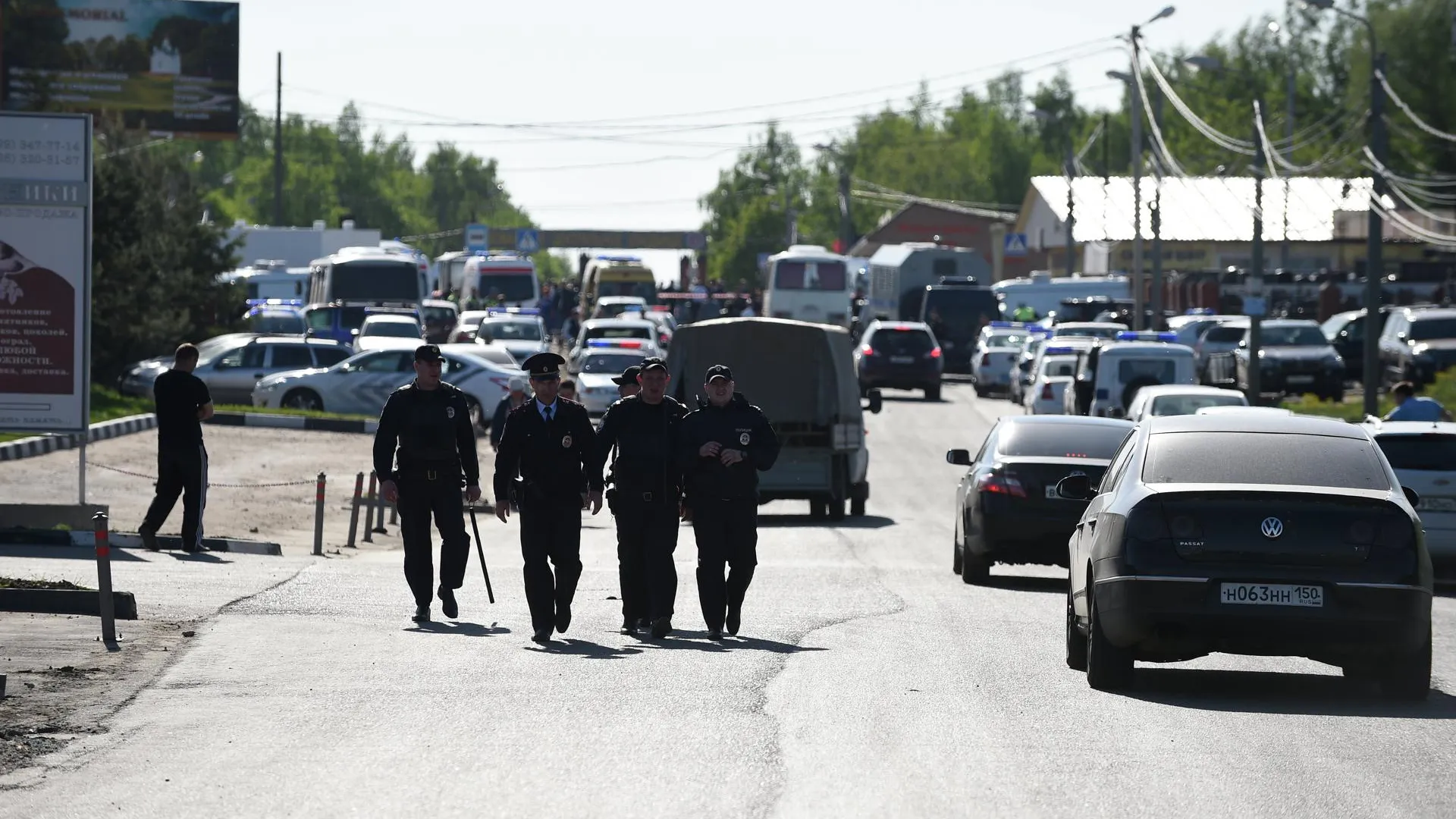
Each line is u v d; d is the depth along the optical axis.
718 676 44.53
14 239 81.12
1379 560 42.16
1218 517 42.56
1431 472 78.38
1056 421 75.81
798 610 60.72
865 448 111.44
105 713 39.31
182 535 78.06
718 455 52.28
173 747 35.59
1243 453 44.31
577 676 44.56
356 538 91.12
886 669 46.41
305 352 173.75
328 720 38.47
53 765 33.91
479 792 31.36
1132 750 35.59
